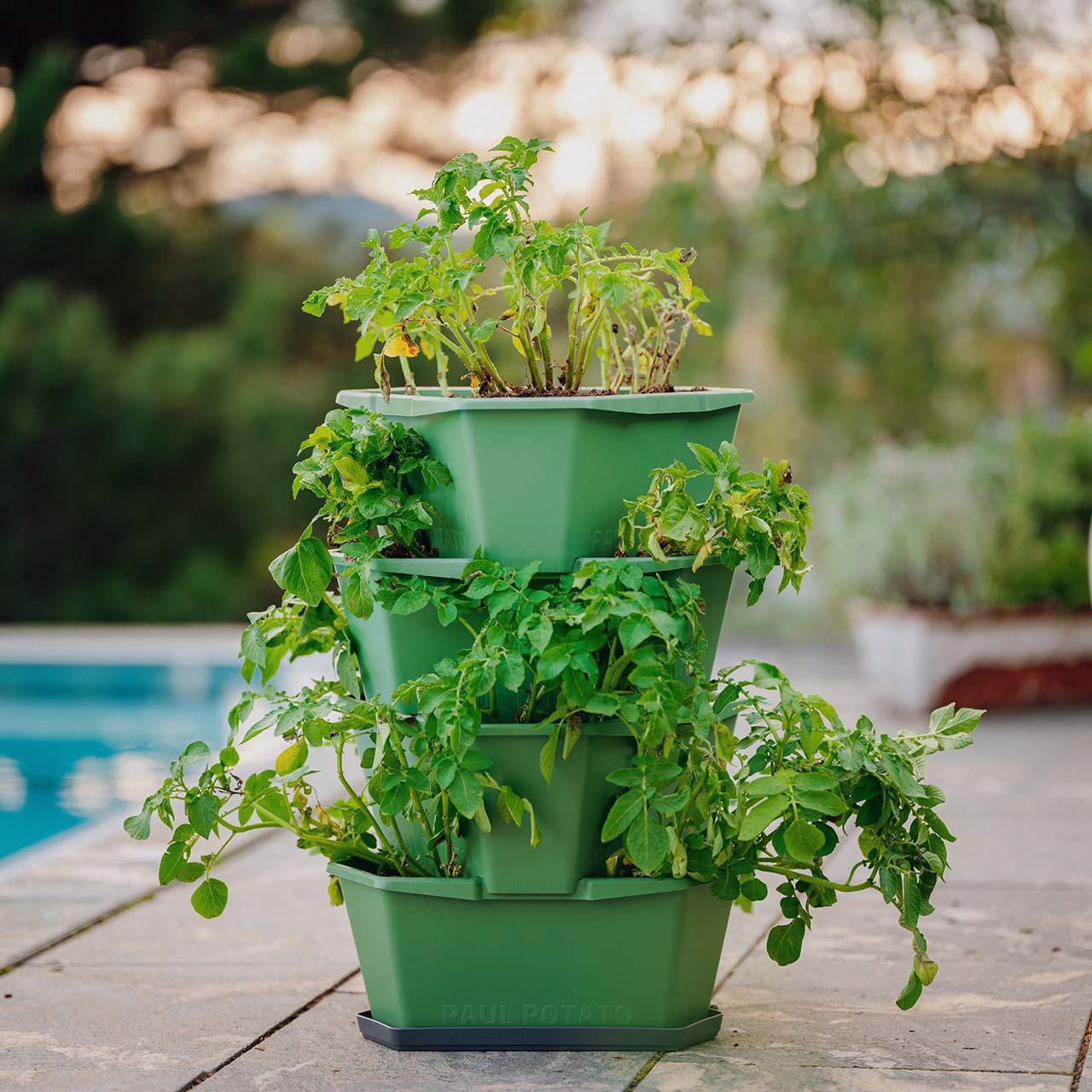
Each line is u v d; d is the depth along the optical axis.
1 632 7.84
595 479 1.98
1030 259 7.94
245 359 11.68
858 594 5.43
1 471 11.26
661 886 1.97
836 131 7.43
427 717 1.92
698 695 1.91
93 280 11.74
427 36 11.13
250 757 4.45
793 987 2.34
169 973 2.45
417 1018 2.05
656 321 2.27
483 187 2.08
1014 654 5.20
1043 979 2.35
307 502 11.70
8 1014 2.24
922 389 8.19
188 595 11.55
